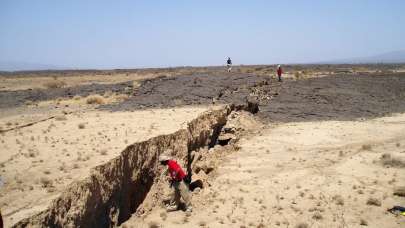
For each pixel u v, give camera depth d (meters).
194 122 21.23
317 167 20.70
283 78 57.19
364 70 86.62
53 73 101.81
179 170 14.84
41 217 8.80
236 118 29.30
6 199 9.73
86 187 10.80
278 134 28.94
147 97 32.91
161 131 17.80
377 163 20.88
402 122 32.00
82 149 14.26
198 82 38.22
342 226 13.89
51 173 11.62
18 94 38.94
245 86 38.72
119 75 82.88
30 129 18.52
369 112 36.50
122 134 16.95
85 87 44.59
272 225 13.97
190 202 14.99
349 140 26.48
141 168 14.56
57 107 29.33
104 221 11.52
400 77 53.84
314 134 28.59
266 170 20.47
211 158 21.59
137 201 14.02
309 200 16.33
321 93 42.91
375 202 15.70
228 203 16.05
